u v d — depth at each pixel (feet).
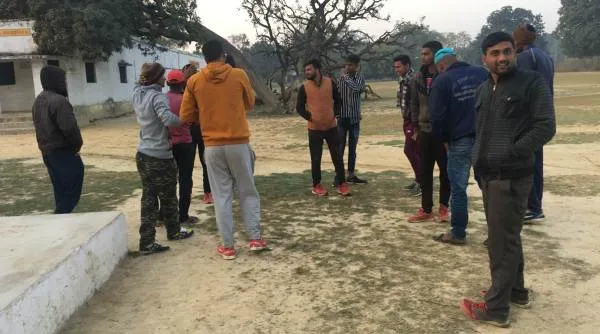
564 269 13.39
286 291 12.60
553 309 11.28
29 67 70.28
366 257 14.69
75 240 12.55
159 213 18.26
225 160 14.67
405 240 16.07
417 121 17.49
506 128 10.04
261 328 10.86
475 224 17.60
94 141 48.98
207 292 12.71
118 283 13.43
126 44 71.51
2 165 35.35
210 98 14.32
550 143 34.99
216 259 14.96
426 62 16.97
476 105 10.74
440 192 17.81
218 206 14.84
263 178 26.81
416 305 11.62
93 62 75.61
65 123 16.22
